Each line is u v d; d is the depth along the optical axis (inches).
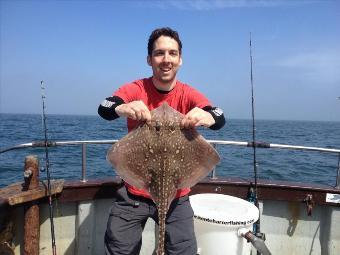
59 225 70.8
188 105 54.6
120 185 70.2
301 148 70.0
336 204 71.7
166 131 47.6
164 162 47.3
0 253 61.0
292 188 72.8
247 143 70.6
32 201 63.9
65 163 226.8
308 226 75.5
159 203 46.8
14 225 66.7
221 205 64.7
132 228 53.0
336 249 73.5
